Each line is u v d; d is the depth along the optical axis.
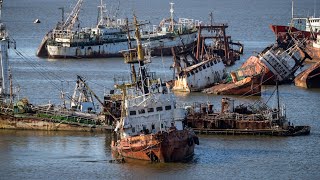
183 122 183.62
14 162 177.12
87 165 174.25
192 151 178.25
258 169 170.88
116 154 179.75
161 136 171.88
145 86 182.12
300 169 171.38
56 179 165.75
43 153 183.62
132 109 178.25
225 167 172.00
